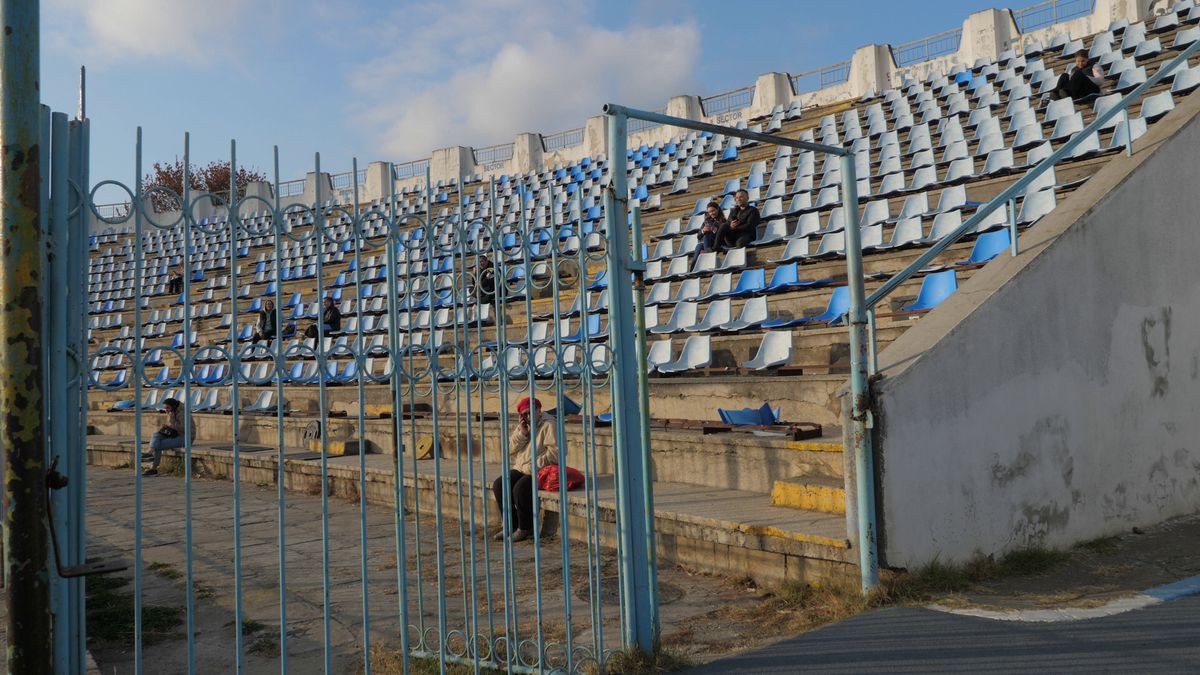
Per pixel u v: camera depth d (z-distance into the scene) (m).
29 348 2.88
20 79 2.88
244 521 9.89
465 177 35.78
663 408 10.21
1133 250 7.54
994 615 5.32
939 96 22.33
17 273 2.86
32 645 2.87
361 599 6.55
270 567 7.69
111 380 17.06
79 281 3.39
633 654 4.84
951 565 6.02
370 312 18.06
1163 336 7.73
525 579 6.87
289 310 21.05
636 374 4.99
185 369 3.58
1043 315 6.81
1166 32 19.97
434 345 4.64
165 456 14.09
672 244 16.91
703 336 11.16
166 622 6.19
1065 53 21.58
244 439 14.40
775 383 9.10
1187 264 7.99
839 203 15.53
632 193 23.80
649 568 4.98
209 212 32.44
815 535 6.05
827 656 4.82
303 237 4.05
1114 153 12.41
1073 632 4.97
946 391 6.13
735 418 8.57
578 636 5.48
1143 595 5.64
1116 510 7.22
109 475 14.27
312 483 11.49
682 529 6.96
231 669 5.24
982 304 6.45
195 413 15.30
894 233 12.62
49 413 3.28
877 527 5.77
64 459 3.31
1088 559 6.55
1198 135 8.16
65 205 3.33
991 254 10.49
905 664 4.62
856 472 5.78
